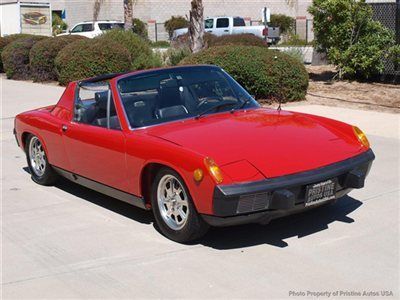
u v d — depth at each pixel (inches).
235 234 210.5
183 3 1659.7
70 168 256.5
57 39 762.8
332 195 200.2
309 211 232.5
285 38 1589.6
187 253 195.0
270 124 221.1
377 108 469.4
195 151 191.3
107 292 169.3
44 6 1190.3
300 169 191.6
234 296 163.3
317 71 684.1
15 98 617.0
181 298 163.6
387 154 323.3
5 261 194.9
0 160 349.1
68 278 179.8
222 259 188.9
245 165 187.8
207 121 224.4
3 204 259.1
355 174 202.7
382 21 594.6
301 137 210.5
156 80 237.6
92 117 244.7
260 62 495.8
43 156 284.5
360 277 172.9
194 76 245.6
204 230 197.0
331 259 186.1
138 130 219.5
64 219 235.8
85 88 254.1
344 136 219.9
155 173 208.4
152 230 218.7
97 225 226.8
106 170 230.2
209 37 799.1
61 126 256.4
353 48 580.1
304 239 203.6
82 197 266.7
